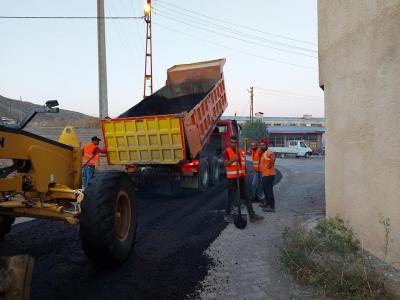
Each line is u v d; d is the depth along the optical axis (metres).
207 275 3.81
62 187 3.78
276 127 47.97
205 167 9.59
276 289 3.43
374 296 3.06
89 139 14.13
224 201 8.35
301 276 3.65
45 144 3.64
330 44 4.99
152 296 3.32
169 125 7.70
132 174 8.64
